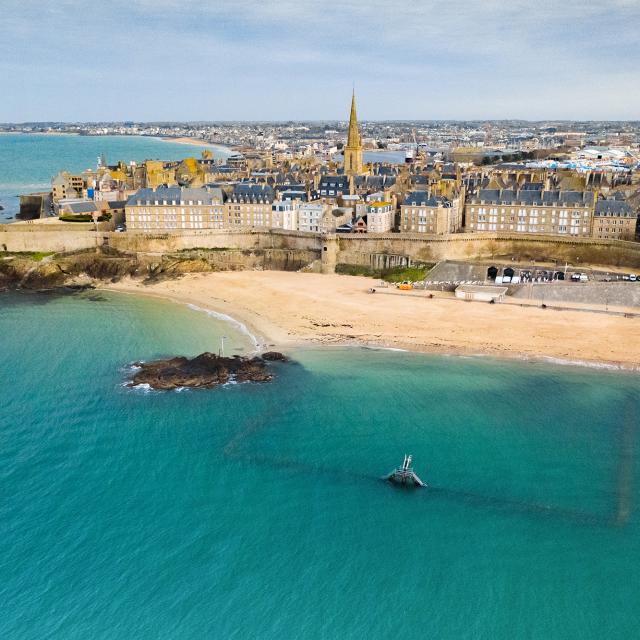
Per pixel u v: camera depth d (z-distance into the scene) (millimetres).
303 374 107625
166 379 103688
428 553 66250
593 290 140375
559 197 174250
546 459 82188
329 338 123688
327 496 75000
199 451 84188
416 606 59938
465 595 61156
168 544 67000
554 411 94438
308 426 90438
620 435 87750
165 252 180875
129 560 64688
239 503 73688
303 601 60344
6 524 69438
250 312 140500
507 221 180250
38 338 125688
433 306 139875
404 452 83875
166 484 77062
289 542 67562
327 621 58188
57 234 183375
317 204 191250
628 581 62906
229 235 185375
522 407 95750
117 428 89750
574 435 87812
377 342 121250
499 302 141250
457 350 116625
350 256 173375
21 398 98562
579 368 108688
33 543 66750
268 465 80875
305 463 81312
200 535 68375
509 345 117938
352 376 106688
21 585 61438
